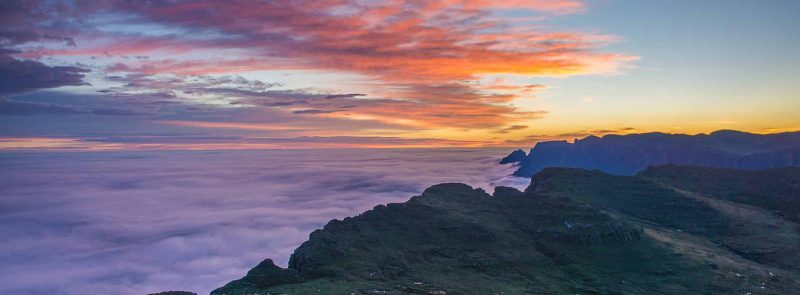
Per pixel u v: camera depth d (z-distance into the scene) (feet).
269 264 447.83
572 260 533.14
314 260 467.52
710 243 641.40
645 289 463.01
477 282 450.71
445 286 426.10
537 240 590.14
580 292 448.24
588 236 576.61
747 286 463.83
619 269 513.45
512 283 459.73
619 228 592.19
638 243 574.56
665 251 553.23
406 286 415.03
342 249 501.97
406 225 605.31
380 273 450.71
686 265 515.50
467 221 619.67
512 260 524.11
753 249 607.78
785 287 467.11
